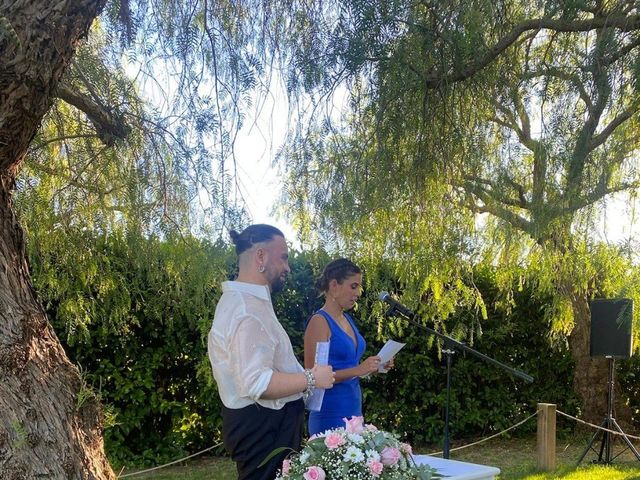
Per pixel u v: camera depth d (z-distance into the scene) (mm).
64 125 4273
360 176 3998
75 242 4355
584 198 3834
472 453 7277
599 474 6066
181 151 3840
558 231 4398
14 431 2271
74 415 2469
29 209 4113
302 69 3689
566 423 8109
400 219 4352
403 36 3686
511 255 5652
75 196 4309
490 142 4125
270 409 2551
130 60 3604
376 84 3799
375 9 3551
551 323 7457
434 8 3676
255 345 2459
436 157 3918
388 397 7523
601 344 6426
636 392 8156
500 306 7293
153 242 4148
